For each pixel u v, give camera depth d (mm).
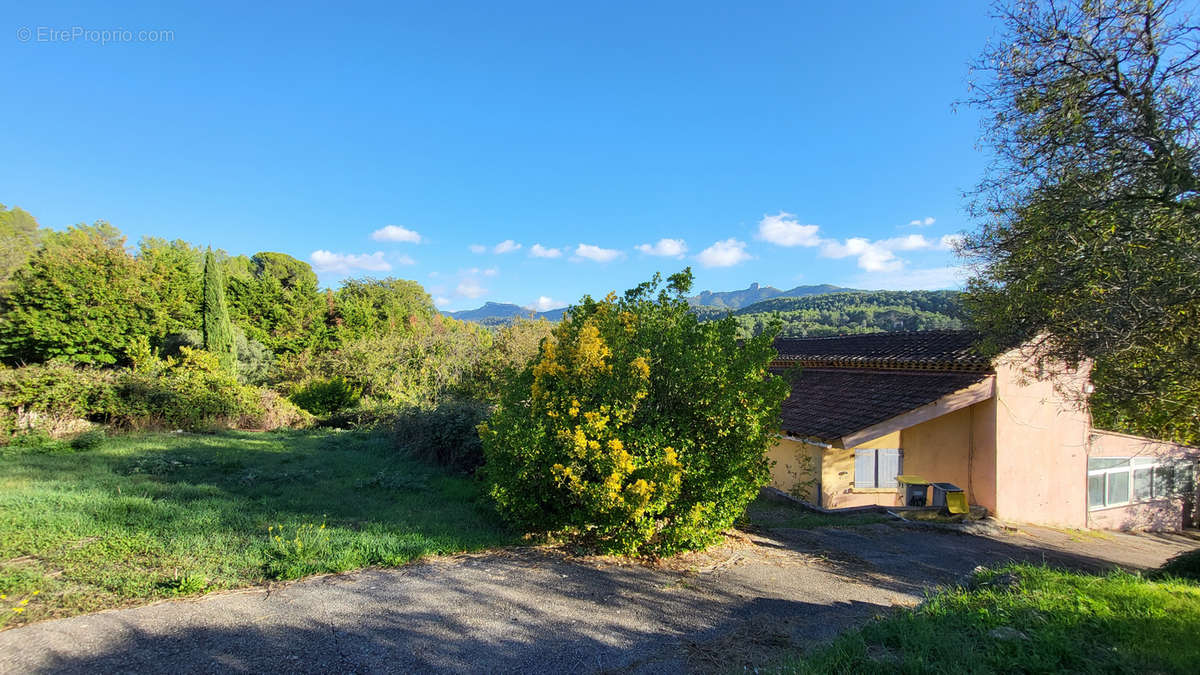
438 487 8531
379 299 43156
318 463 9711
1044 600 4594
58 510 5684
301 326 35094
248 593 4227
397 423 11906
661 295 7062
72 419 11078
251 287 34250
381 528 6008
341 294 42750
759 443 6328
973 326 10695
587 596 4762
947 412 10859
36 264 21281
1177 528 15055
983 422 11500
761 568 6098
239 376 23594
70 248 22594
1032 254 7910
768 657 3848
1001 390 11344
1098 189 7156
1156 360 7629
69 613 3652
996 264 9195
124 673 3041
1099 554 9750
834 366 15203
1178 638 3803
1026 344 9453
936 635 3699
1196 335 7086
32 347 20625
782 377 6926
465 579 4883
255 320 34062
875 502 11578
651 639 4059
